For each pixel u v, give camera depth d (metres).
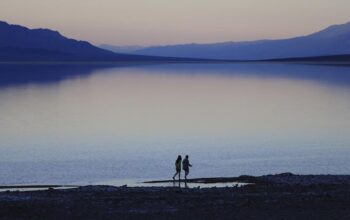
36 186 31.34
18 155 43.09
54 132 55.47
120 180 33.78
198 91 113.94
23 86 121.50
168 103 88.00
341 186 27.47
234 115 70.75
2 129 57.31
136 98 96.94
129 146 47.44
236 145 47.72
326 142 48.97
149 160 41.06
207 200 24.39
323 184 28.06
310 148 45.97
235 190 26.80
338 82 137.88
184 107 81.50
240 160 41.00
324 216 21.27
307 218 21.02
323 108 77.69
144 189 27.66
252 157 42.19
